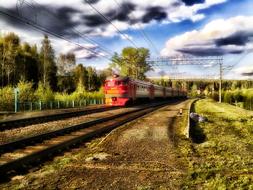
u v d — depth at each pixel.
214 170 7.78
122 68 68.38
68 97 41.69
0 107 27.91
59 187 6.43
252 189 6.41
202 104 48.75
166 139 12.55
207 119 21.55
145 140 12.27
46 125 17.03
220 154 10.10
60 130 13.53
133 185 6.65
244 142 12.94
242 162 8.90
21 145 10.73
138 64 61.66
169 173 7.59
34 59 77.50
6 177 7.07
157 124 17.67
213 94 90.50
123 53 73.81
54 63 81.44
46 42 75.31
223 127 18.08
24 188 6.32
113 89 33.28
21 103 29.34
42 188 6.34
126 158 9.14
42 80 74.88
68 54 84.75
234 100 66.88
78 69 92.31
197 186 6.64
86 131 14.72
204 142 12.45
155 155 9.59
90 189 6.36
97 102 49.97
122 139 12.39
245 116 26.53
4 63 65.19
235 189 6.44
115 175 7.38
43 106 32.56
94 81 97.69
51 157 9.16
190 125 17.36
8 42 70.25
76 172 7.55
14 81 67.44
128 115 23.98
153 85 48.78
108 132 14.80
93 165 8.26
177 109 31.59
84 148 10.80
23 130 15.05
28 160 8.17
